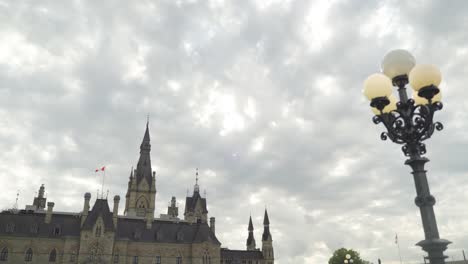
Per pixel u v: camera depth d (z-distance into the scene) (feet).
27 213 370.32
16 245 334.65
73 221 364.79
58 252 343.87
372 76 53.47
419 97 53.57
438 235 45.39
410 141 51.31
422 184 48.32
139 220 404.98
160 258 383.45
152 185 542.57
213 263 396.78
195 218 541.75
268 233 561.43
